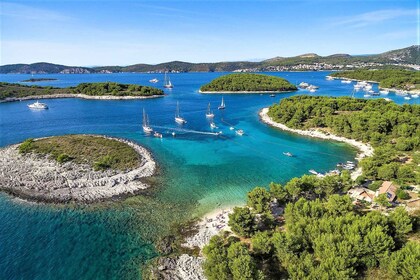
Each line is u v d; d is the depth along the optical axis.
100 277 47.34
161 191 77.06
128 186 78.62
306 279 38.38
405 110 139.62
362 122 121.75
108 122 156.50
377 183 71.38
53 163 89.38
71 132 135.75
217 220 62.59
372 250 43.06
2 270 48.41
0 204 68.50
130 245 55.22
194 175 87.69
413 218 54.00
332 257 40.53
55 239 56.62
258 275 39.94
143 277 47.31
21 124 151.62
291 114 152.00
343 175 71.75
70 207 68.06
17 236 57.19
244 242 53.47
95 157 94.12
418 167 81.19
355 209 63.50
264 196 60.84
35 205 68.50
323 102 159.62
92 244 55.34
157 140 123.56
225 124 154.12
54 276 47.41
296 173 89.88
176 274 47.38
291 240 44.59
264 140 124.62
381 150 91.50
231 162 98.81
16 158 93.50
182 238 57.12
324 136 127.25
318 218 52.94
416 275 36.84
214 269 41.16
